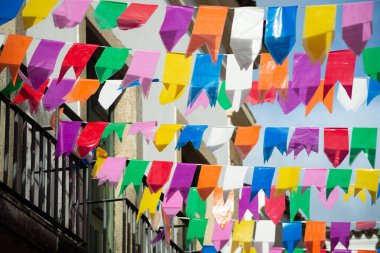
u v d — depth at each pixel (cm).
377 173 990
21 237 821
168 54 816
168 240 1012
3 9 729
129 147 1193
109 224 1148
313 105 869
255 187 964
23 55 771
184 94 1391
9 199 804
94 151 1037
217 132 916
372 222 1080
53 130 972
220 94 906
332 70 812
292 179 978
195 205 1043
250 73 841
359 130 916
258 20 762
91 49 798
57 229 884
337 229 1078
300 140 920
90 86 868
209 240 1412
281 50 756
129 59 1185
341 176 995
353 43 752
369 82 857
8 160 862
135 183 939
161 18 1322
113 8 767
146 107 1253
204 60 838
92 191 1123
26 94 841
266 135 914
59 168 959
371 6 755
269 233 1103
